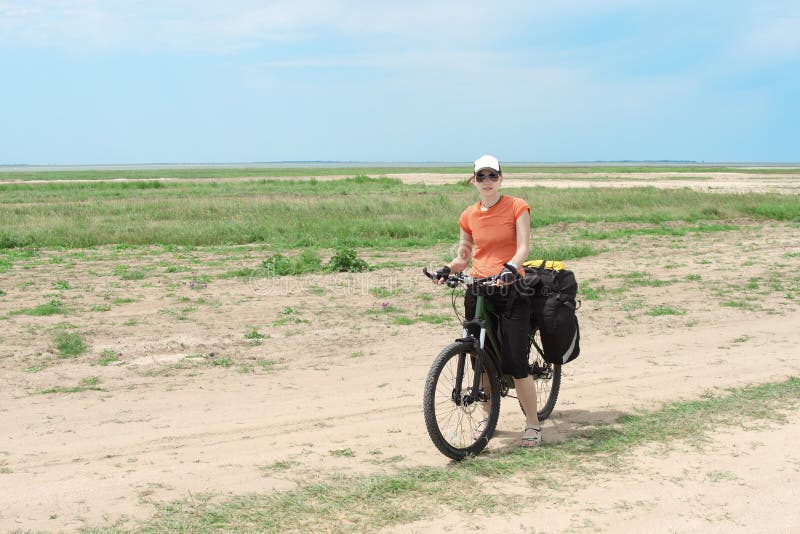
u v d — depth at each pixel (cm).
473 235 475
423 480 416
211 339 777
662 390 600
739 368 664
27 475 426
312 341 778
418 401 578
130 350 730
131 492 399
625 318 894
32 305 959
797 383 611
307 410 554
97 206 2545
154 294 1048
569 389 610
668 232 1934
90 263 1391
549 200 2752
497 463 441
